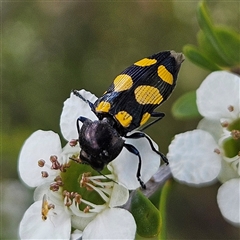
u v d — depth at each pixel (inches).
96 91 7.4
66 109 3.8
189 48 4.4
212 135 3.9
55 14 7.7
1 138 6.1
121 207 3.6
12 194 5.8
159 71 3.8
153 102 3.7
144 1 7.5
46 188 3.7
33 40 7.6
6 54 7.5
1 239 5.6
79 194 3.7
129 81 3.7
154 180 3.8
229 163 3.8
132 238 3.6
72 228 3.7
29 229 3.7
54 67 7.5
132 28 7.6
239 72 4.4
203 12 4.3
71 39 7.7
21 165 3.7
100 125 3.6
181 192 6.8
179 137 3.7
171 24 7.4
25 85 7.3
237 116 3.8
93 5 7.7
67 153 3.7
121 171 3.7
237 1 6.9
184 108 4.4
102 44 7.6
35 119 7.1
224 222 6.8
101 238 3.6
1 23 7.7
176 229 6.8
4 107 7.2
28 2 7.7
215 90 3.9
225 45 4.4
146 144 3.7
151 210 3.6
